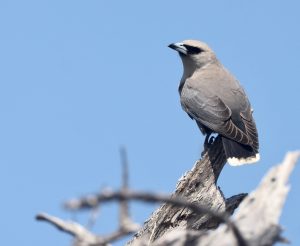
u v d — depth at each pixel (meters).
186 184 11.51
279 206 7.45
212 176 11.58
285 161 7.83
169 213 11.09
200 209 6.15
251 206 7.55
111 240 6.78
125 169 5.84
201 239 7.63
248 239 7.21
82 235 7.01
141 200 5.63
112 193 5.61
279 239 7.29
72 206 5.59
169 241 7.82
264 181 7.73
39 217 7.34
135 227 6.72
